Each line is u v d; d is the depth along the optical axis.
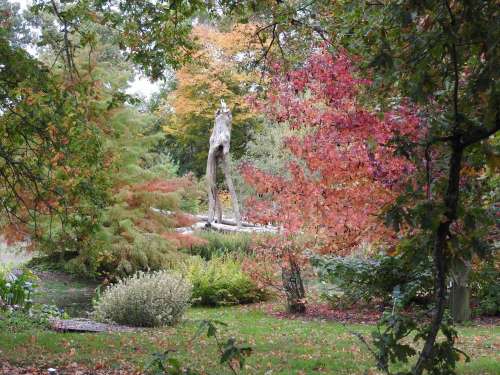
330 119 8.16
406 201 2.99
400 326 2.88
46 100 7.46
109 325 10.83
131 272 19.48
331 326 10.88
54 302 15.35
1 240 17.50
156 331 10.22
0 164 9.01
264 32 9.32
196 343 8.58
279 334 9.87
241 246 20.95
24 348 7.63
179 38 8.76
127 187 19.08
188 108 30.55
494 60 3.03
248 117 30.36
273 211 11.28
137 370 6.62
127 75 18.59
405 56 3.48
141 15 8.70
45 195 8.58
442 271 2.87
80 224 8.53
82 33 8.39
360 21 5.68
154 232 19.11
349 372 6.73
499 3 3.14
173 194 19.53
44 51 15.58
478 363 7.19
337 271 11.58
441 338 8.98
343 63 7.69
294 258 12.02
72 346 7.96
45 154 8.30
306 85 8.44
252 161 26.55
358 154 8.21
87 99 8.11
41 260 20.45
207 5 8.54
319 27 8.19
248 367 6.93
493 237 4.91
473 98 3.21
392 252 3.36
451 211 2.86
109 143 17.72
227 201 30.20
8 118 7.98
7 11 9.34
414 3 3.24
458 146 2.93
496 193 4.30
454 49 3.13
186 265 17.84
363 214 8.88
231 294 15.44
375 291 11.89
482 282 10.88
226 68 29.20
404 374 2.85
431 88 3.41
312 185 9.56
